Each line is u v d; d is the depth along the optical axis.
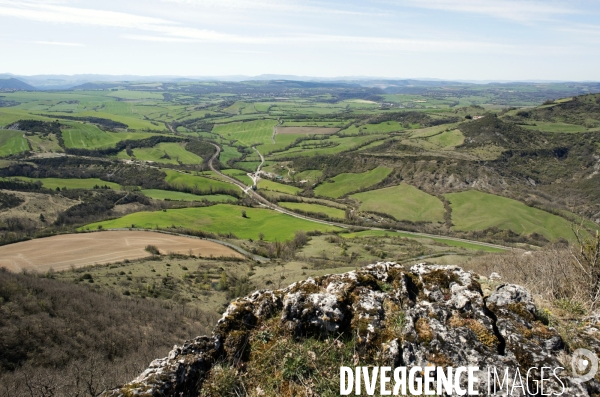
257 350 6.25
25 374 24.31
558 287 9.45
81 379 23.28
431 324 6.15
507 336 5.92
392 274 7.35
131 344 32.53
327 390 5.59
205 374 5.87
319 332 6.38
